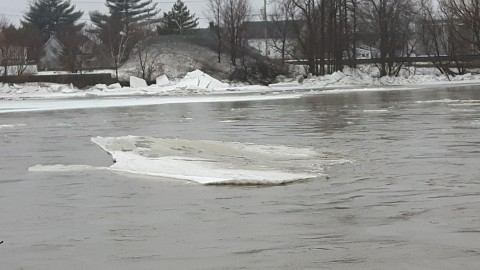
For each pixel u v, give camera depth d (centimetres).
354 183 1205
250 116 3047
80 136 2275
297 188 1170
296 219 930
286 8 8656
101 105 4403
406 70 8650
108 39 8950
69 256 771
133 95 6166
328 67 8156
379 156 1560
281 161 1512
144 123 2795
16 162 1617
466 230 842
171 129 2453
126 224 925
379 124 2425
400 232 841
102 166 1509
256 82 8112
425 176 1258
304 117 2886
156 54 8638
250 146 1783
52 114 3597
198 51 8788
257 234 851
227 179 1241
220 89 6806
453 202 1012
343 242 801
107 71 8250
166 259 749
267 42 10281
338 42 8100
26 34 9206
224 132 2284
